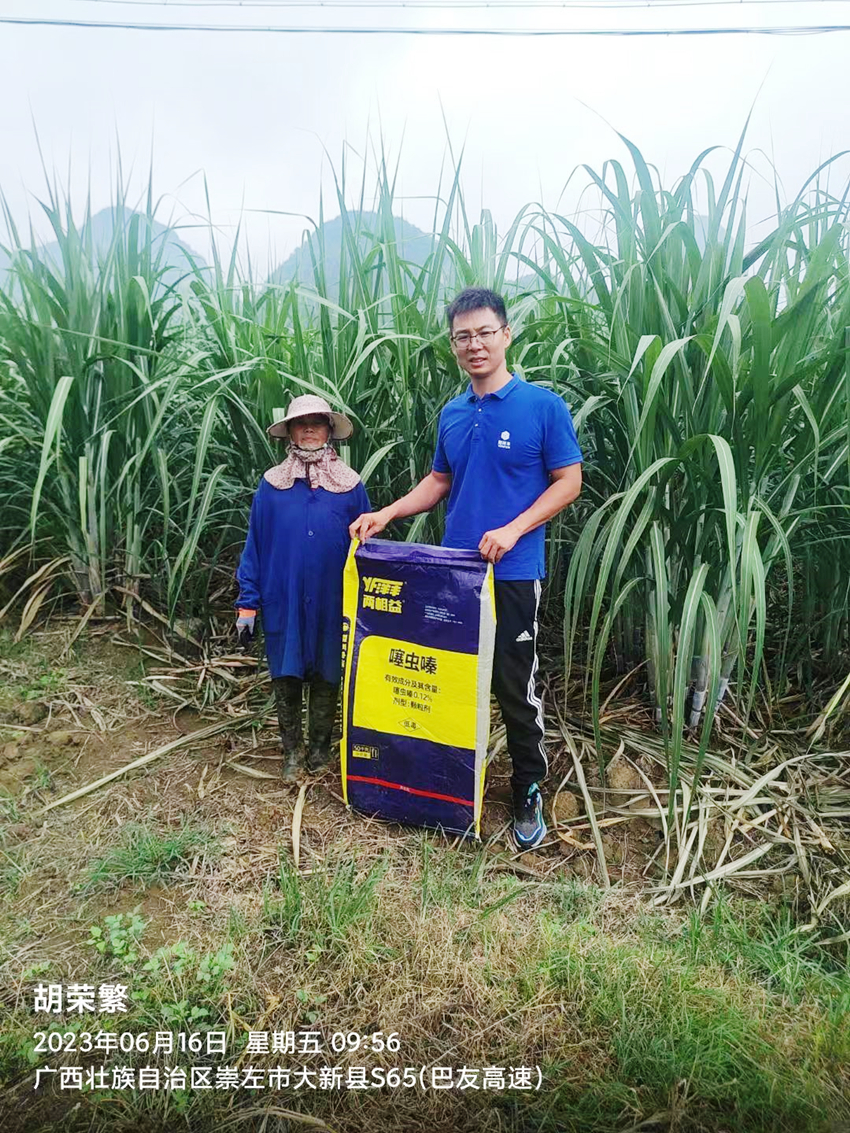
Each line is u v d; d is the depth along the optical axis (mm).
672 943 1887
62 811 2314
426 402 2762
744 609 1876
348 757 2266
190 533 3279
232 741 2684
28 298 3094
